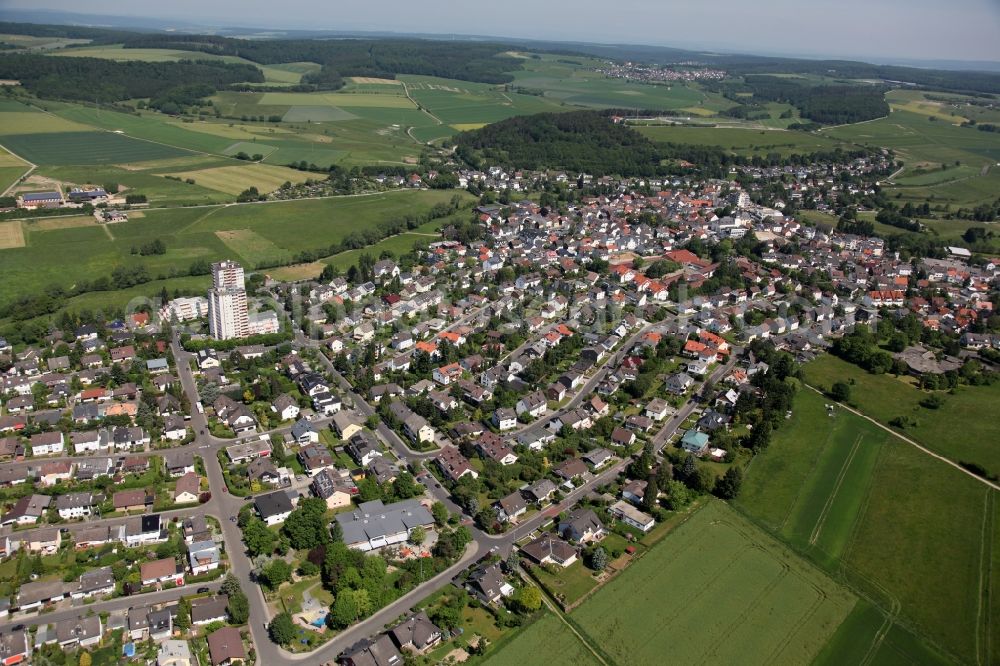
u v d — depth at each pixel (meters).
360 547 149.88
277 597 137.88
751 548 157.25
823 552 157.38
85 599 135.88
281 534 153.88
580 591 141.88
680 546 156.75
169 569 140.88
